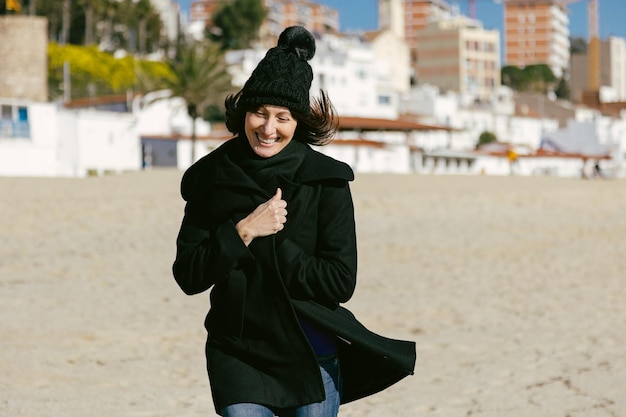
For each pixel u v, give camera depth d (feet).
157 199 85.92
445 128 256.73
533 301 40.01
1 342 29.55
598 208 92.94
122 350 28.71
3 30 195.72
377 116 328.70
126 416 21.02
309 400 10.52
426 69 609.01
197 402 22.40
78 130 186.70
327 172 10.45
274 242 10.29
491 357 28.19
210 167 10.72
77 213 75.05
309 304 10.55
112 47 407.44
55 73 307.99
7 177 108.58
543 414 21.35
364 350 10.48
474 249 61.21
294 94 10.27
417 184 118.73
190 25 531.50
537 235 70.23
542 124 403.54
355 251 10.64
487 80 614.75
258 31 513.86
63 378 24.88
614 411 21.47
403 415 21.39
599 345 29.86
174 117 236.02
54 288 41.83
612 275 48.96
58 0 379.96
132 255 54.39
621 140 362.94
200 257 10.44
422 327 33.81
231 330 10.57
